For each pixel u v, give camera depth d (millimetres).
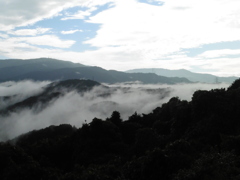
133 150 36625
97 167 26172
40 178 25406
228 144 22703
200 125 34281
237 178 14969
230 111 34969
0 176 24688
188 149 24094
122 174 23547
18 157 28109
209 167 17016
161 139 37938
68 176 23078
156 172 22031
